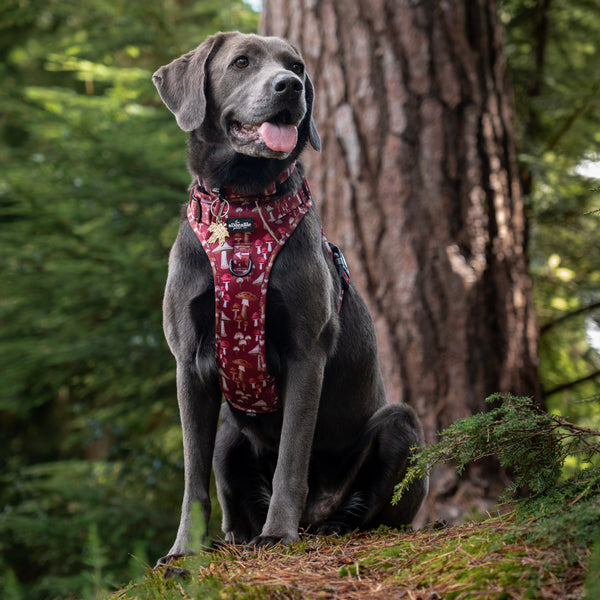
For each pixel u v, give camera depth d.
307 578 2.31
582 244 7.12
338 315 3.46
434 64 5.46
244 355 3.09
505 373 5.21
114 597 2.48
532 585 1.96
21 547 8.95
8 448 11.66
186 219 3.26
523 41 7.70
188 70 3.44
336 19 5.55
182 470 8.72
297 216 3.16
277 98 3.12
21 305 7.50
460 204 5.36
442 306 5.18
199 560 2.07
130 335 7.53
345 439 3.62
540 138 7.70
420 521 4.89
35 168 7.77
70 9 8.48
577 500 2.39
